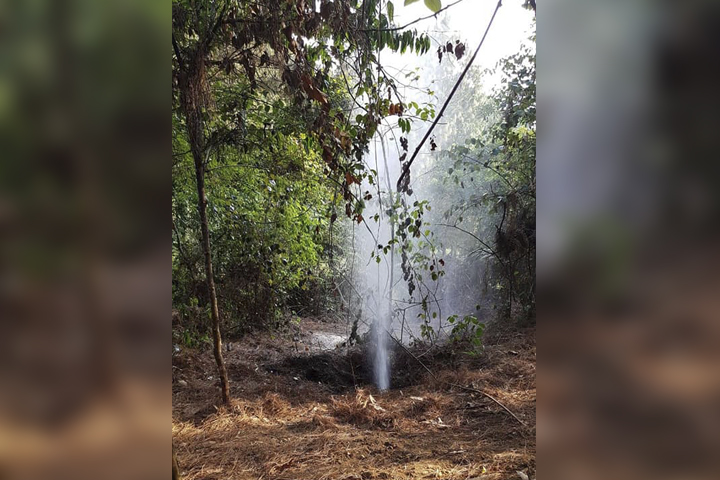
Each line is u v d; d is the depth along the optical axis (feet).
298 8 10.66
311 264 21.39
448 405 13.30
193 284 18.04
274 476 9.24
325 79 12.46
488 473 8.96
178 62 11.32
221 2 11.68
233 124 14.71
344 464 9.73
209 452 10.50
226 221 18.58
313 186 18.94
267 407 13.58
